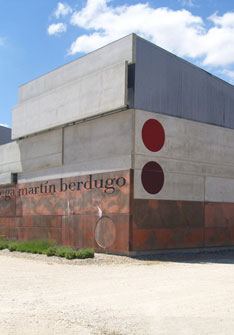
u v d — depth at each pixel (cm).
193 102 2494
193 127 2472
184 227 2378
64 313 955
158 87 2325
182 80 2448
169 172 2334
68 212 2586
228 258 2197
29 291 1243
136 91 2230
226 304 1045
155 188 2270
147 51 2294
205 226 2480
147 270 1723
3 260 2073
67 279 1476
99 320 892
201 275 1565
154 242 2245
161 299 1111
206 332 805
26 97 3066
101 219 2341
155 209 2262
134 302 1076
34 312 966
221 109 2650
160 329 823
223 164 2612
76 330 821
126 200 2195
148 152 2255
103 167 2358
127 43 2269
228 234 2595
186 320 890
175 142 2377
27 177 2998
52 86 2823
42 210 2822
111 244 2264
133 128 2209
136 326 845
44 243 2539
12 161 3178
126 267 1823
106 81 2305
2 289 1277
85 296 1162
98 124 2416
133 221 2180
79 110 2478
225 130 2653
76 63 2627
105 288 1289
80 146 2536
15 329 825
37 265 1872
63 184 2647
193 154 2456
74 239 2523
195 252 2400
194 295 1162
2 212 3253
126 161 2222
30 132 2909
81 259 2067
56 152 2728
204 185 2494
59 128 2706
